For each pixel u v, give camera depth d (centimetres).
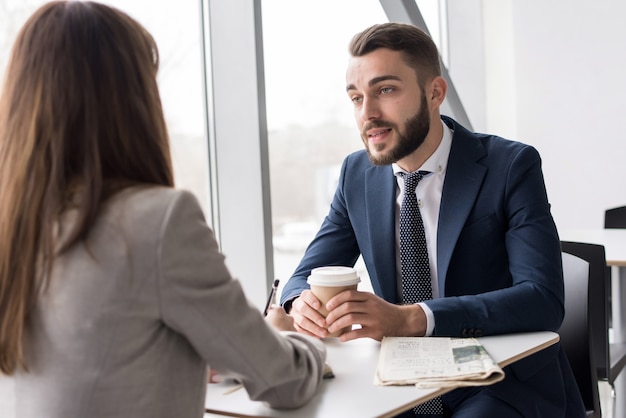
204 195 241
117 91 95
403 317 139
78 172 93
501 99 426
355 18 304
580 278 182
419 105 160
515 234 157
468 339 136
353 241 181
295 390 103
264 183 239
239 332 95
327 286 141
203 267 92
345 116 302
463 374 115
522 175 160
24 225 91
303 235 286
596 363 216
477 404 145
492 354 128
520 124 420
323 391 113
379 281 166
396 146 159
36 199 91
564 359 164
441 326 139
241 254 242
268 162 241
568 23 405
